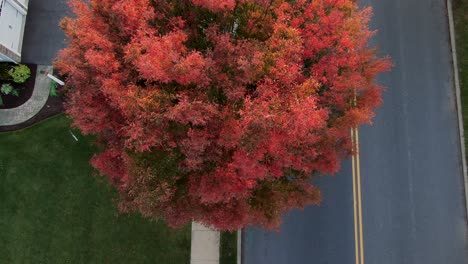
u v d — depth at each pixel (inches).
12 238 733.9
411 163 752.3
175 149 445.4
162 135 417.4
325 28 462.3
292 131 404.5
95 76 447.2
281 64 420.5
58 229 734.5
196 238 724.0
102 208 738.8
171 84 436.8
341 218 737.0
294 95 423.2
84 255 727.1
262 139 403.9
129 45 410.9
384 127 764.0
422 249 727.7
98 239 730.8
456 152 755.4
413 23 804.0
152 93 407.8
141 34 419.2
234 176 442.9
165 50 397.1
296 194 523.2
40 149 759.7
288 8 458.0
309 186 532.7
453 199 741.3
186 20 467.2
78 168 752.3
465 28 794.8
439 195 743.1
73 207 740.7
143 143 415.5
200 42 470.0
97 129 481.1
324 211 739.4
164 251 722.8
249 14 460.4
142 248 725.3
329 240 731.4
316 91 483.5
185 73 399.2
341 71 492.1
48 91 783.7
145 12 427.5
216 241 722.8
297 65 442.6
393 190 745.0
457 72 780.6
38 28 815.7
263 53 414.0
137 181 443.8
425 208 739.4
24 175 750.5
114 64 424.2
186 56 424.5
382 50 793.6
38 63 799.1
